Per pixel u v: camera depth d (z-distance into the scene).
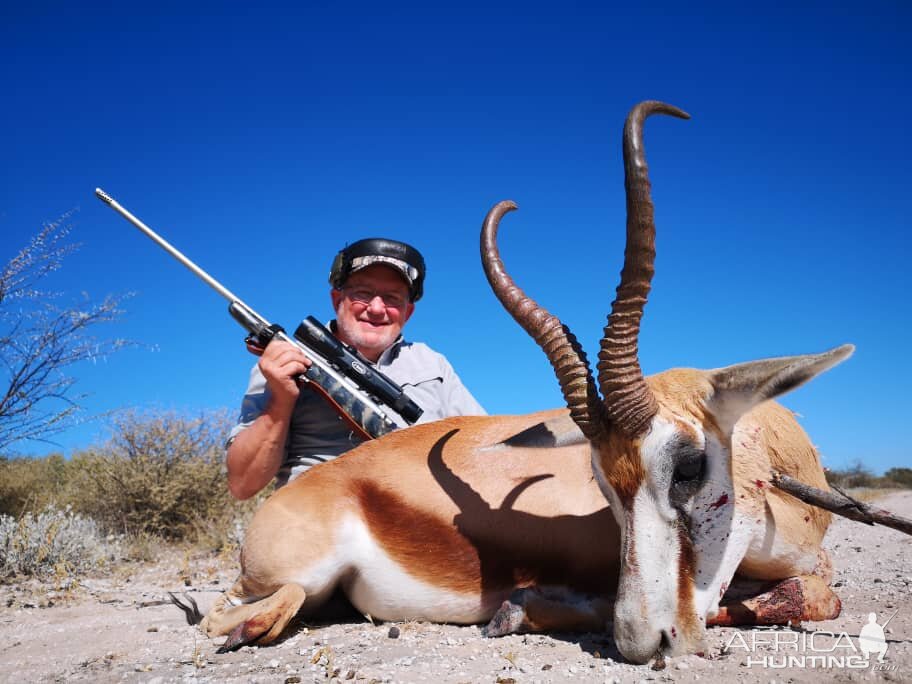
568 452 1.15
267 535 1.13
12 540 1.92
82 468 3.04
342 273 1.46
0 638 1.23
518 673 0.85
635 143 0.84
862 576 1.54
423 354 1.55
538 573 1.09
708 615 0.99
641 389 0.87
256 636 1.05
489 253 0.98
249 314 1.27
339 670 0.89
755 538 0.98
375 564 1.14
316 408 1.35
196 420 2.96
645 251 0.85
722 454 0.93
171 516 2.80
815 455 1.13
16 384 2.53
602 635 1.01
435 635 1.07
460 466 1.16
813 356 0.85
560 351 0.92
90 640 1.18
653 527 0.88
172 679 0.91
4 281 2.52
